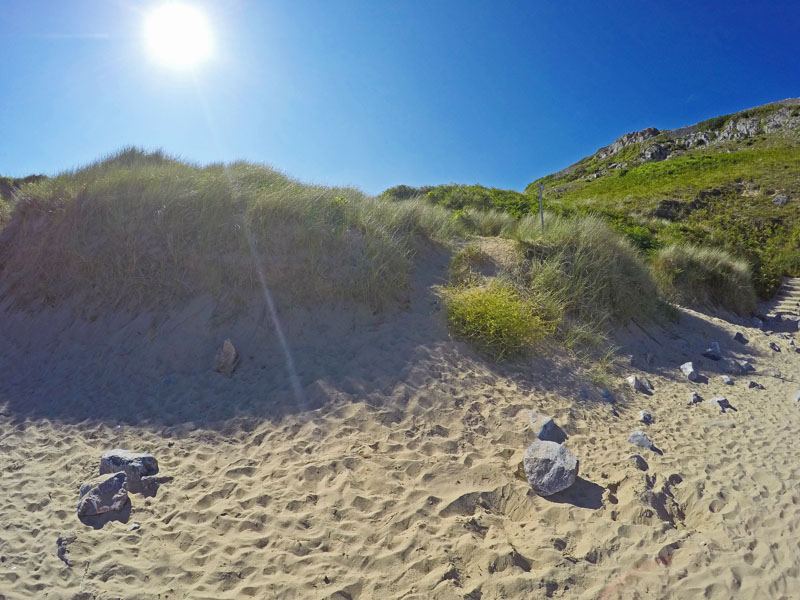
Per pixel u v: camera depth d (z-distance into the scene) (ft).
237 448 13.97
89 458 13.32
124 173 26.63
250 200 24.25
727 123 179.01
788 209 75.36
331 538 10.57
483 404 16.39
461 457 13.67
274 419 15.29
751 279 45.50
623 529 10.84
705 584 9.26
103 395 16.97
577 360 21.08
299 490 12.09
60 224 24.45
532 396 17.46
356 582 9.42
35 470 12.76
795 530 10.85
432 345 19.47
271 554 10.06
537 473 12.48
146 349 19.36
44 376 18.42
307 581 9.40
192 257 22.00
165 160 37.11
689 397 19.31
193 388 17.28
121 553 9.88
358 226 24.88
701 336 28.86
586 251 27.53
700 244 50.96
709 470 13.50
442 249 28.32
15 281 23.73
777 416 17.95
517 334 20.17
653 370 22.35
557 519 11.32
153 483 12.17
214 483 12.36
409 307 22.22
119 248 22.62
